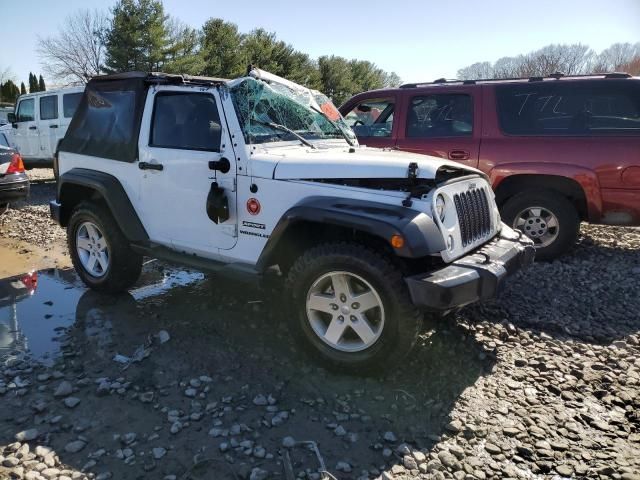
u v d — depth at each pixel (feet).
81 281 16.89
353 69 162.40
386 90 21.54
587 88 18.06
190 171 12.85
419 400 10.18
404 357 10.65
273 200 11.67
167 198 13.48
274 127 13.12
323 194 11.12
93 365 11.42
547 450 8.77
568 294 15.78
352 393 10.38
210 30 111.96
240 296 15.49
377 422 9.49
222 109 12.30
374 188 10.86
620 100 17.56
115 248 14.79
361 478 8.12
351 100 22.39
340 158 11.53
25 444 8.73
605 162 17.46
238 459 8.48
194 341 12.57
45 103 40.57
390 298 10.16
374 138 21.50
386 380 10.86
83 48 124.26
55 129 40.06
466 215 11.48
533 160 18.43
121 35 99.60
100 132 14.99
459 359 11.78
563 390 10.62
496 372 11.27
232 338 12.75
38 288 16.25
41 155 41.45
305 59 131.64
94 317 13.96
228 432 9.12
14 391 10.38
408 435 9.14
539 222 18.97
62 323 13.60
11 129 43.52
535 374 11.19
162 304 14.90
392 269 10.18
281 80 14.35
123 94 14.38
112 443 8.82
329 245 10.82
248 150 12.01
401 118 20.93
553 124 18.49
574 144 17.90
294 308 11.31
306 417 9.62
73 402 9.91
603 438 9.14
